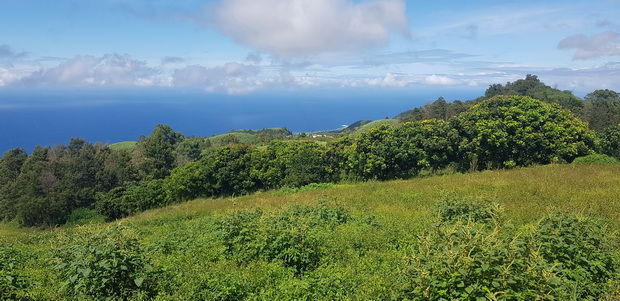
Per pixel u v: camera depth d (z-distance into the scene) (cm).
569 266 651
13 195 4512
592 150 3108
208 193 3753
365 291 654
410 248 889
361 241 960
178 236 1194
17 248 1194
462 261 527
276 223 996
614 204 1255
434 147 3130
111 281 633
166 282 693
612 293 595
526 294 508
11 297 634
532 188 1642
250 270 774
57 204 4062
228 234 957
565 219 786
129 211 3875
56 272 813
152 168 5400
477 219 1136
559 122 3159
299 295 653
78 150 6069
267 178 3556
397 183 2348
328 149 3525
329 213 1277
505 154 3155
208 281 685
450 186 1908
